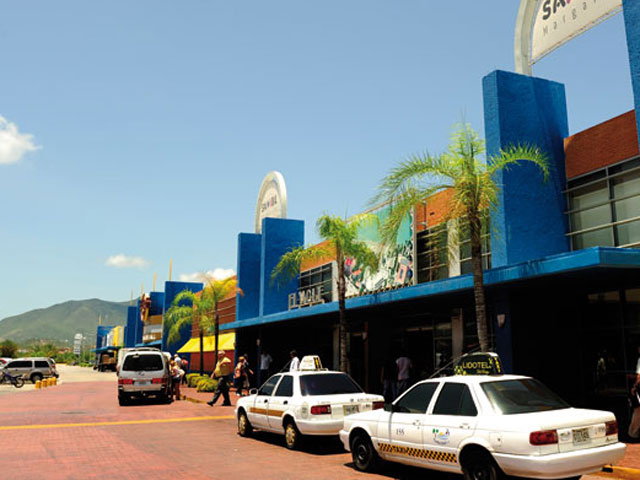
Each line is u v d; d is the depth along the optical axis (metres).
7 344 127.56
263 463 10.47
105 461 10.70
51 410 21.02
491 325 18.16
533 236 15.24
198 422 17.08
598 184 15.21
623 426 12.85
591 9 15.16
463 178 12.41
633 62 11.76
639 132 11.48
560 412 7.55
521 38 17.20
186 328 54.00
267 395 13.20
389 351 23.05
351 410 11.69
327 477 9.22
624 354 13.97
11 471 9.76
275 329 32.06
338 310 20.17
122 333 91.38
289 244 32.38
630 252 10.85
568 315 15.30
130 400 25.11
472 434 7.60
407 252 21.47
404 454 8.78
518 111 15.88
